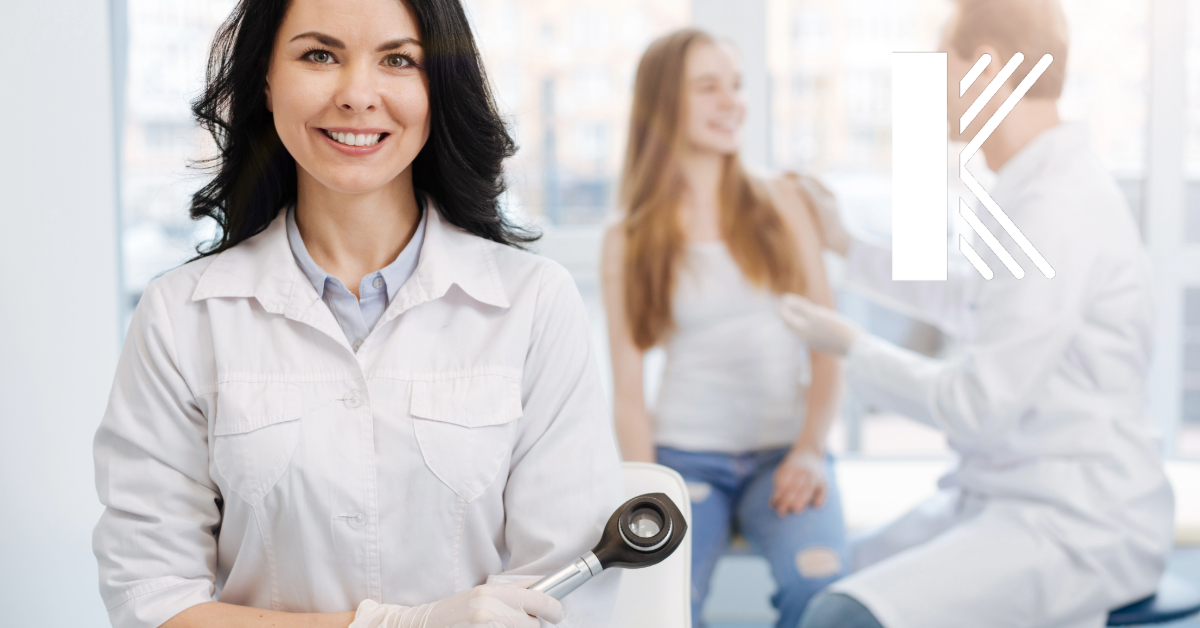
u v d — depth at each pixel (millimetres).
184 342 670
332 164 637
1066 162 1402
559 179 1795
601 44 1772
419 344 686
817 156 1732
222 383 652
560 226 1796
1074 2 1675
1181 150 1688
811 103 1727
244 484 646
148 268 1773
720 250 1647
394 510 662
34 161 1100
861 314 1688
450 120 690
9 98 1043
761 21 1722
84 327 1229
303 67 628
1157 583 1374
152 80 1754
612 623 747
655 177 1659
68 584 1160
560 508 680
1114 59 1682
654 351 1676
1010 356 1346
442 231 743
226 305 680
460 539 682
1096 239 1348
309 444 647
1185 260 1709
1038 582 1350
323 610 673
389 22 626
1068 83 1689
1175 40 1665
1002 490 1432
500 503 698
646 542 647
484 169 732
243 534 671
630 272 1673
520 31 1769
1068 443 1364
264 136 709
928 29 1699
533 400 709
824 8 1716
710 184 1657
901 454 1758
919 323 1634
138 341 674
